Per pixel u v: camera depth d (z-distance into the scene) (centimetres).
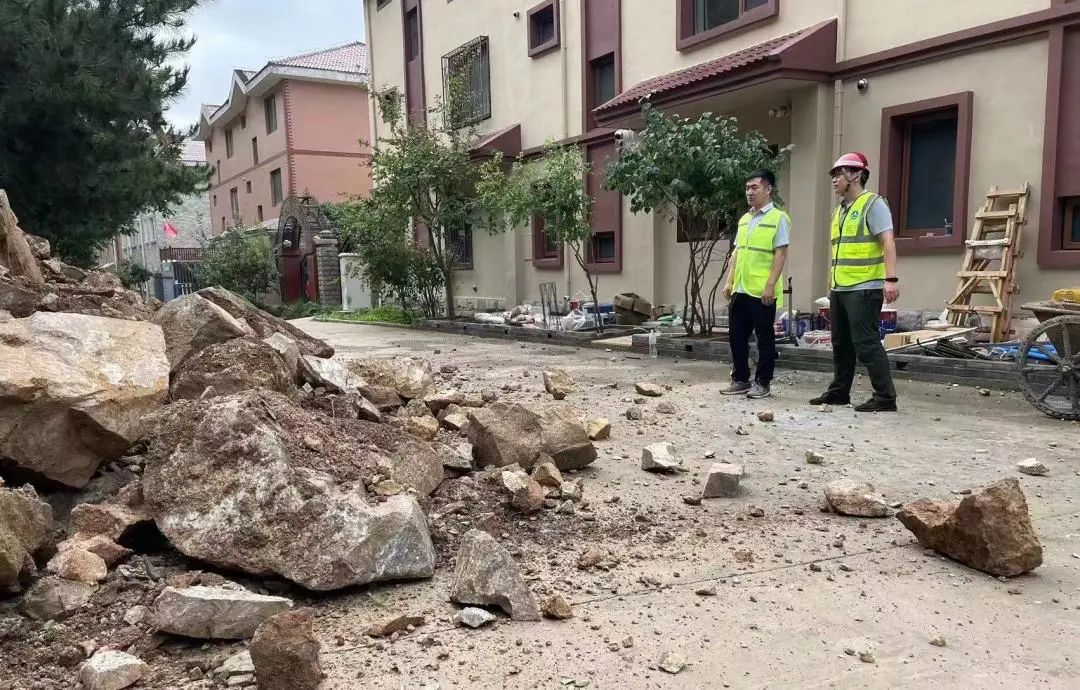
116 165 1279
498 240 1809
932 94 938
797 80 1017
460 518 384
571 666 256
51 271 636
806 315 1020
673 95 1148
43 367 341
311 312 2369
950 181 952
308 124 3275
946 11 918
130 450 384
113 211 1328
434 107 1867
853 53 1017
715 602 302
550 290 1591
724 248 1238
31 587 287
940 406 644
